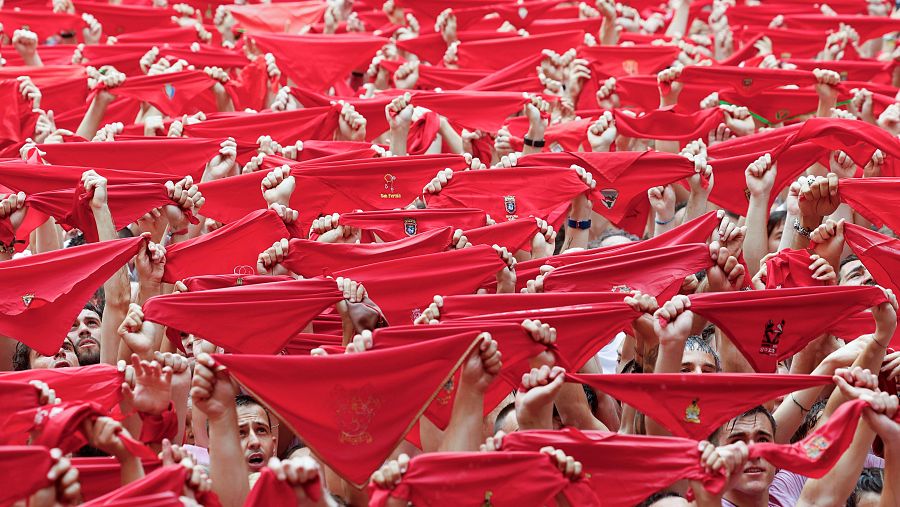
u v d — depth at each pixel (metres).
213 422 6.67
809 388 7.35
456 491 6.27
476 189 10.01
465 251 8.43
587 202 10.03
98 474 6.47
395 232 9.41
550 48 14.84
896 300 8.11
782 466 6.49
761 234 9.48
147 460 6.59
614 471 6.51
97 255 8.16
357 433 6.73
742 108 12.08
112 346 8.26
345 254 8.62
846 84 13.08
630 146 12.51
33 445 6.16
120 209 9.09
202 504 6.07
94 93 12.48
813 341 8.38
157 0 18.36
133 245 8.25
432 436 7.29
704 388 6.98
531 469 6.34
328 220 9.34
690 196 10.23
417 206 11.07
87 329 8.97
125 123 13.24
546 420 6.93
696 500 6.47
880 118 11.46
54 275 8.08
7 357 8.64
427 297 8.41
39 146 10.51
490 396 7.44
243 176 10.04
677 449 6.50
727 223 8.80
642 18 19.45
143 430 7.07
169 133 11.50
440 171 10.05
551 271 8.33
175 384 7.21
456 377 7.15
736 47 17.75
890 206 8.95
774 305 7.64
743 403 7.03
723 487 6.40
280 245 8.56
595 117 12.67
